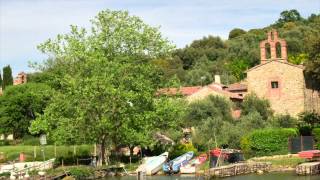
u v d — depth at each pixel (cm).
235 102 7862
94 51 5938
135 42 6197
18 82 12312
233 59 13925
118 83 5822
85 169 5331
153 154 6712
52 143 7500
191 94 8038
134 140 5741
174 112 6066
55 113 5791
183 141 7075
